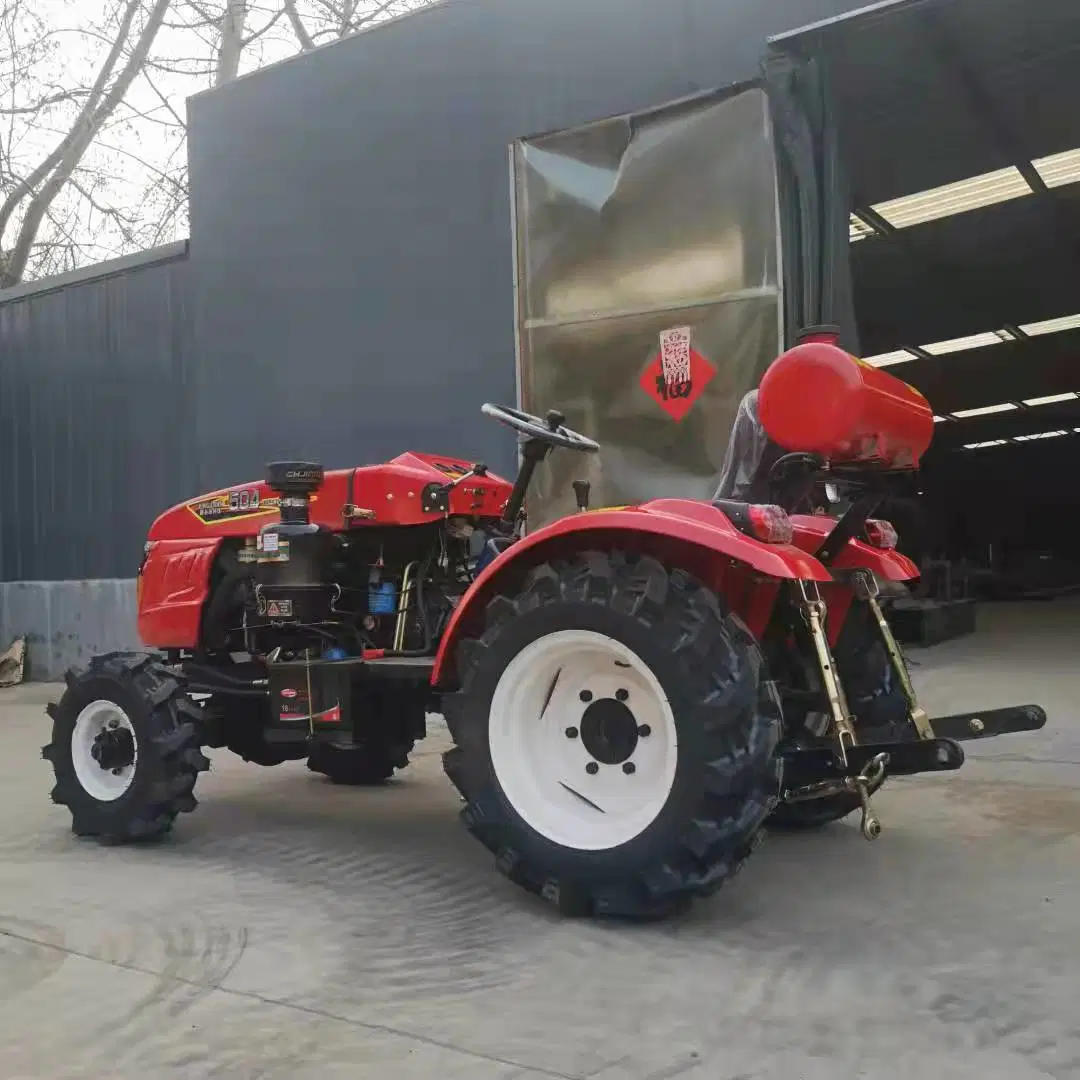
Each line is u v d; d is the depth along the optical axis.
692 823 2.64
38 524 10.21
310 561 3.88
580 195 6.60
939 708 5.89
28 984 2.52
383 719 3.94
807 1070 1.99
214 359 8.64
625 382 6.46
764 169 5.96
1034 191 9.88
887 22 5.89
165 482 9.25
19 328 10.29
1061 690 6.50
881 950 2.58
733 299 6.06
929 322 14.42
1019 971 2.43
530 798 2.90
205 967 2.60
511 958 2.60
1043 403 22.42
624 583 2.79
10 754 5.86
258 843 3.81
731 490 3.48
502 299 7.22
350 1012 2.31
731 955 2.57
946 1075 1.96
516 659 2.91
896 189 9.52
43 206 18.12
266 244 8.32
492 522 4.02
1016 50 6.57
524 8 7.06
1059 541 28.70
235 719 4.20
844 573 3.27
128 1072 2.06
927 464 26.12
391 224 7.70
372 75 7.74
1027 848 3.43
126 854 3.69
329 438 8.04
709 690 2.65
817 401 2.78
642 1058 2.06
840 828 3.72
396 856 3.61
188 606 4.22
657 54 6.59
